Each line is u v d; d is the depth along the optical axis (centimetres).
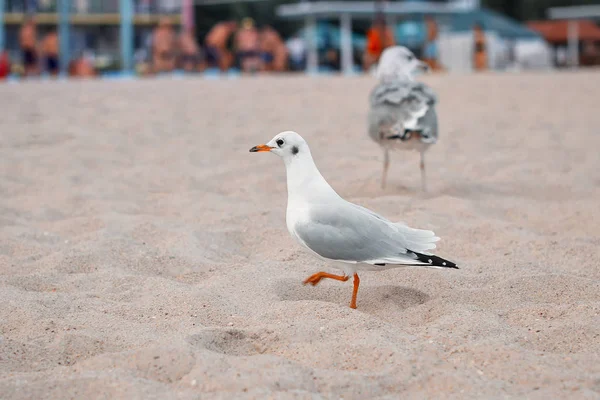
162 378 156
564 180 296
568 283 195
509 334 172
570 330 172
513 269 206
